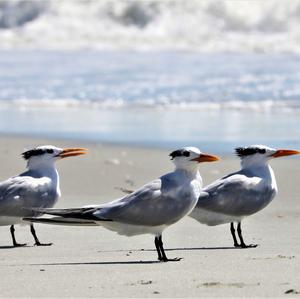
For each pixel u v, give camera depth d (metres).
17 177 10.34
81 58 35.09
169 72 30.41
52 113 24.58
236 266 8.27
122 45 39.09
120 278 7.69
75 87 28.14
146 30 41.88
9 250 9.62
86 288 7.26
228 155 17.34
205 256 8.99
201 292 7.06
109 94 26.88
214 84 27.62
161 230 8.95
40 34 41.84
